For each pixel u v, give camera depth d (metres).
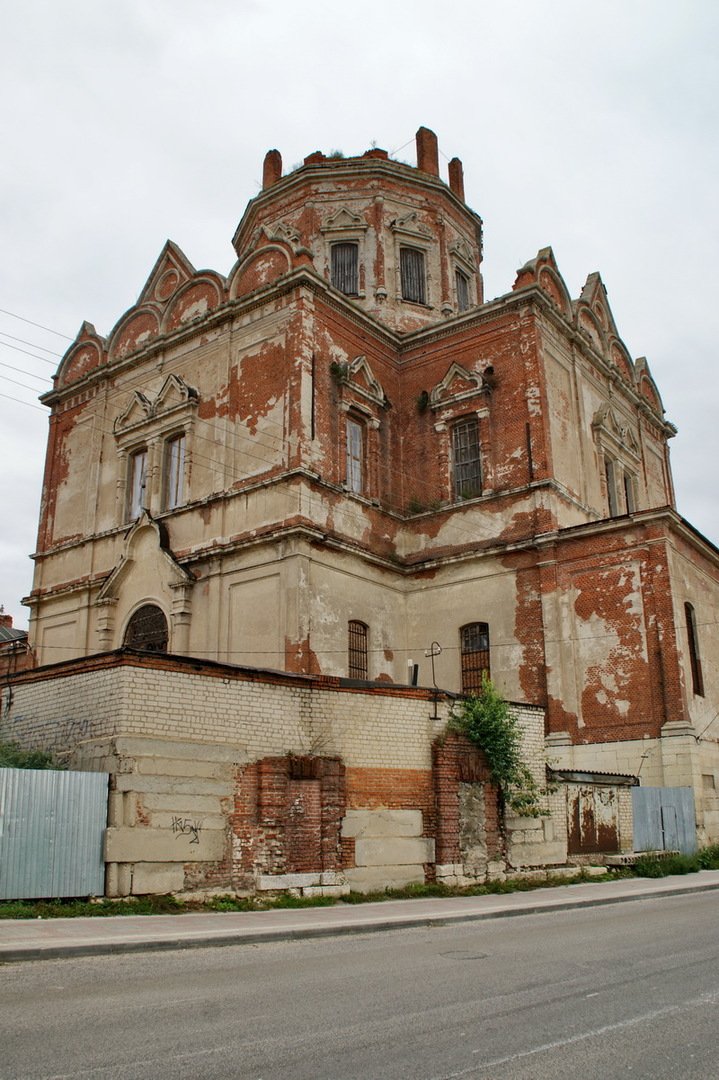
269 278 31.55
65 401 37.66
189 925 13.01
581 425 33.41
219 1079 5.93
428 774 18.97
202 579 29.73
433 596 31.44
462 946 11.80
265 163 41.97
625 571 27.78
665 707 26.31
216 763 16.14
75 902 14.32
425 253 39.09
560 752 27.45
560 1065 6.24
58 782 14.62
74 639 33.53
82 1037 7.04
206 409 31.83
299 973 9.80
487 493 31.09
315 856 16.78
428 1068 6.17
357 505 30.66
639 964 10.03
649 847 24.36
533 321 31.59
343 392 31.06
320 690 17.84
